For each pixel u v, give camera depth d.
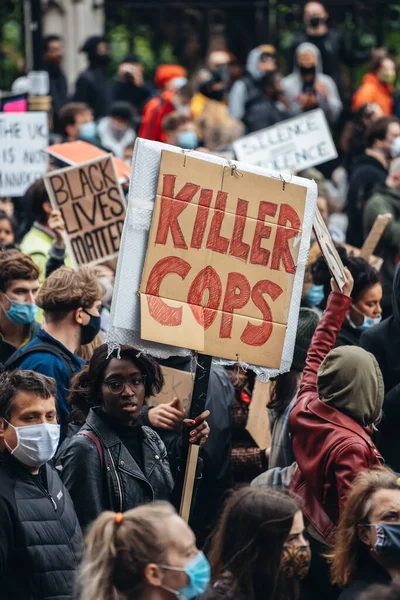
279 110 26.53
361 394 10.70
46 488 10.12
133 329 10.35
